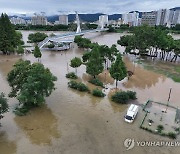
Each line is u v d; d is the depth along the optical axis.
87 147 35.09
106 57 83.56
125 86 64.12
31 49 115.19
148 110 49.00
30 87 42.88
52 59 95.50
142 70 80.38
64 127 40.56
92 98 54.34
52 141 36.25
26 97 42.69
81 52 114.25
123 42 113.38
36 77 44.53
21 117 43.50
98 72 65.06
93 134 38.69
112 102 52.59
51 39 125.75
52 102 50.97
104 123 42.56
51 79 47.75
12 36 102.12
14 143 35.38
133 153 34.09
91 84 64.31
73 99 53.12
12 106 47.78
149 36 96.25
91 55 65.00
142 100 54.56
